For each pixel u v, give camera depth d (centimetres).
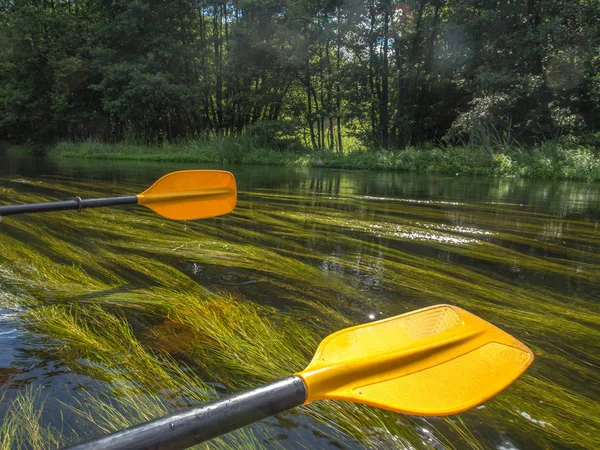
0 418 153
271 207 582
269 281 296
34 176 945
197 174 355
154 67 1908
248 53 1858
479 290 285
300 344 211
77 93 2098
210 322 230
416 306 259
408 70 1688
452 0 1596
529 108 1466
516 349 134
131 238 400
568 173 1050
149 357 196
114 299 258
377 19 1791
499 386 120
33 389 170
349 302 264
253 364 192
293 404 102
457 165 1218
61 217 482
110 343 207
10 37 2097
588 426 156
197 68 1998
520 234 443
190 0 1939
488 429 153
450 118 1803
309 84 1970
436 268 331
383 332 129
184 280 295
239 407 94
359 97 1855
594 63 1349
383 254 366
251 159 1619
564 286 296
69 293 266
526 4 1400
